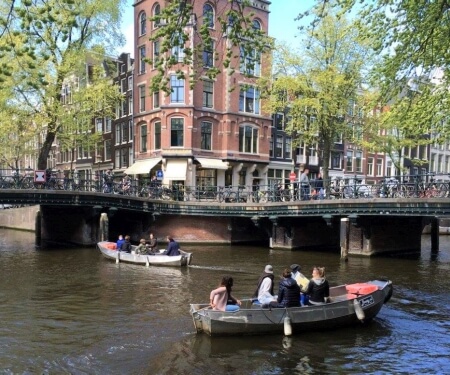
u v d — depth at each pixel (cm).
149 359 894
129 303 1329
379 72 1209
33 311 1235
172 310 1253
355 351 946
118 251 2117
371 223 2295
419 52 1030
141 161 3716
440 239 3616
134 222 2955
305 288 1159
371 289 1180
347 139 2955
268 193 2752
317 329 1065
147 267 1962
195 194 3009
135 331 1063
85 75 2833
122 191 2758
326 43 2694
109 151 4409
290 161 4166
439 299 1406
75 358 898
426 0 951
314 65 2738
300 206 2411
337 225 2783
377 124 2861
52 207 2888
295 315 1036
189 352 930
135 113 3800
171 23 743
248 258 2278
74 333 1048
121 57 4112
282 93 2930
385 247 2402
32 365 862
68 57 2577
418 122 1302
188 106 3431
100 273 1809
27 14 664
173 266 1972
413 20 998
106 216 2556
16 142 3206
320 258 2278
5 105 2573
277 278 1756
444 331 1088
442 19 964
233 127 3644
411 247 2566
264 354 921
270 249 2683
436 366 873
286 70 2814
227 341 991
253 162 3741
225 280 1051
